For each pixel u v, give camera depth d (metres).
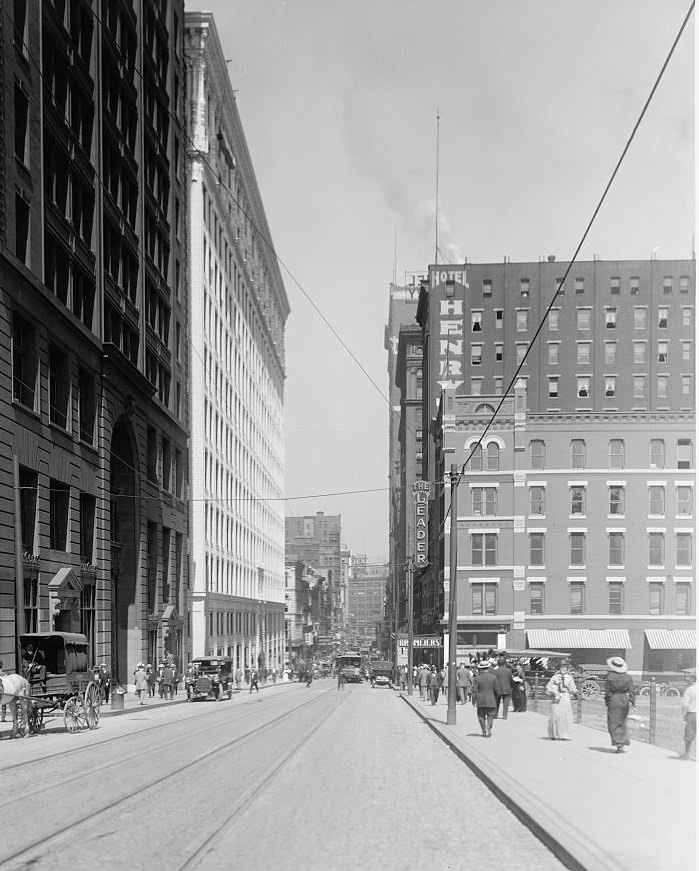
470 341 93.62
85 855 10.29
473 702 44.84
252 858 10.20
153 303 62.03
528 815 12.10
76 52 45.81
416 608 112.12
